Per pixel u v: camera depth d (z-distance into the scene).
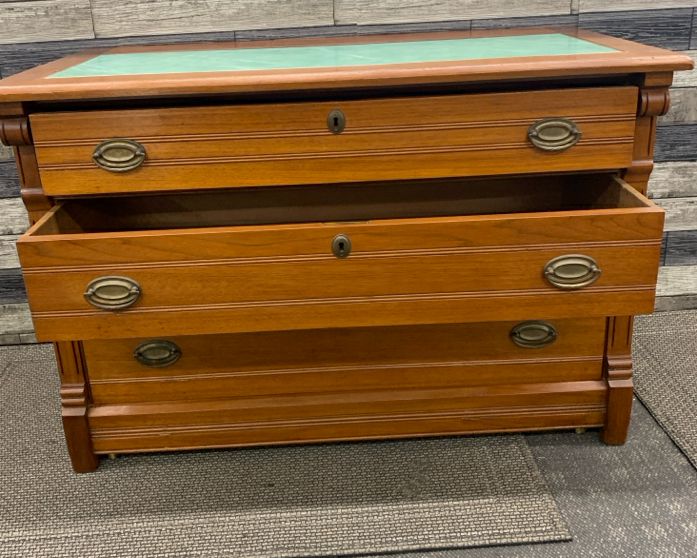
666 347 1.61
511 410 1.29
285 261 1.04
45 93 1.04
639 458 1.27
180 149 1.10
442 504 1.18
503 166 1.14
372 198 1.42
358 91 1.13
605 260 1.06
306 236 1.03
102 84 1.05
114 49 1.47
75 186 1.12
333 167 1.13
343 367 1.26
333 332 1.24
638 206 1.10
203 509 1.19
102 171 1.11
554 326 1.25
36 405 1.51
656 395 1.44
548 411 1.29
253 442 1.29
